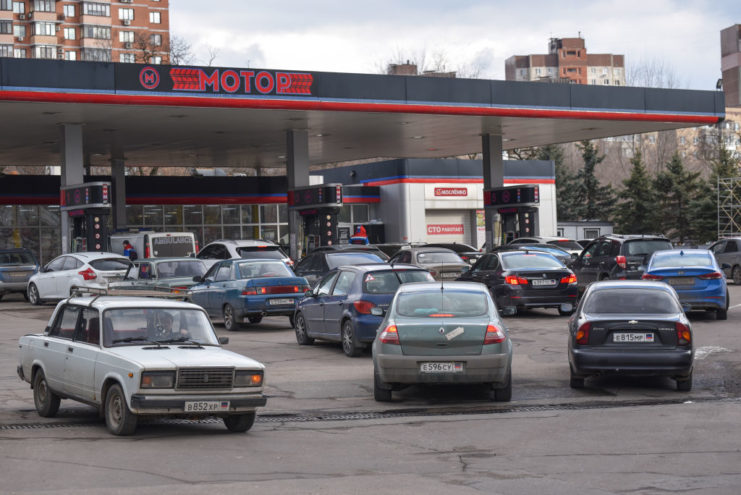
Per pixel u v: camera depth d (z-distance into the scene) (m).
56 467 8.12
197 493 7.06
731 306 24.50
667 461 8.18
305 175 40.72
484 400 12.28
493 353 11.58
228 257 28.88
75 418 11.16
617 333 12.46
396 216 58.31
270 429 10.38
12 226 52.03
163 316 10.70
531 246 32.78
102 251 34.41
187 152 49.84
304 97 33.59
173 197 54.84
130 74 31.09
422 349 11.60
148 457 8.60
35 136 40.59
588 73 195.00
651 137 127.38
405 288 12.55
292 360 16.45
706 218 64.88
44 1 126.69
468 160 59.84
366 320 16.30
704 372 14.21
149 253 33.59
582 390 12.91
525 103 37.19
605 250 26.16
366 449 9.06
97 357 10.12
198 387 9.65
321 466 8.21
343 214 58.97
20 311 28.22
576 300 22.77
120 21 130.38
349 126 39.91
